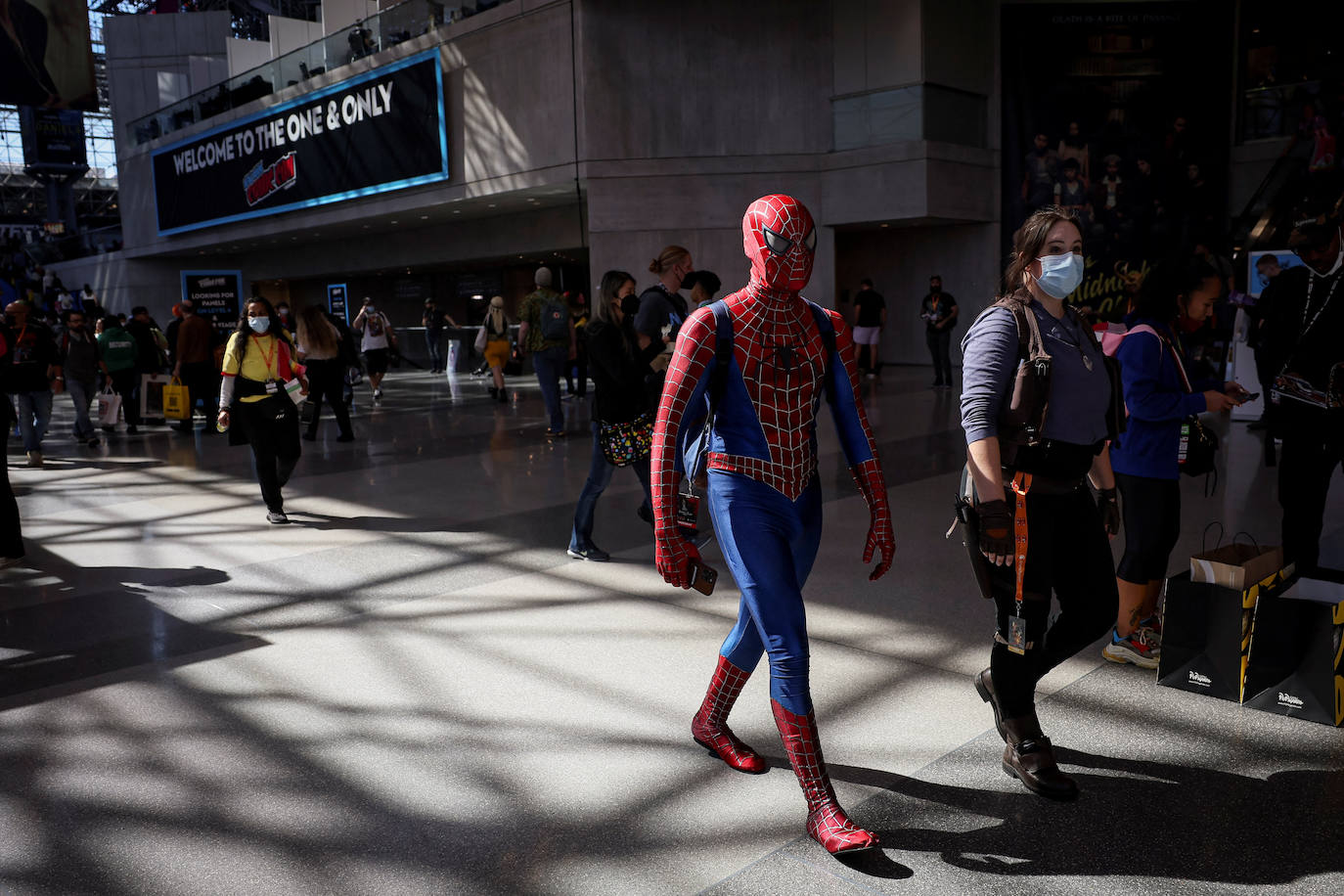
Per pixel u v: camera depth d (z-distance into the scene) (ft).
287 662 13.53
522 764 10.33
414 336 76.28
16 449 36.81
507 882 8.18
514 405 46.68
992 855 8.42
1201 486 23.35
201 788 9.91
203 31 106.01
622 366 17.07
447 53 63.52
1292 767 9.89
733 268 58.90
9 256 144.77
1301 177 54.70
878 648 13.50
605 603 15.90
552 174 59.31
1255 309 15.74
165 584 17.62
